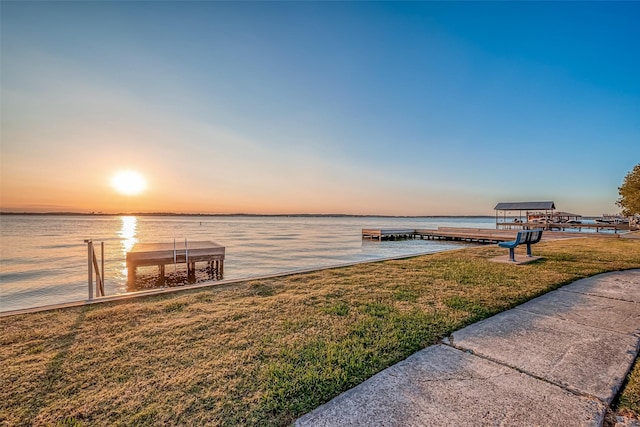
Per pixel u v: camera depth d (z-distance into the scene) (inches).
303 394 94.5
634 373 105.4
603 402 89.6
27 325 154.9
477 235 1221.1
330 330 145.1
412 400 90.9
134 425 82.0
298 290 221.0
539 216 2076.8
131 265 496.1
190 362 115.7
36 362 116.6
